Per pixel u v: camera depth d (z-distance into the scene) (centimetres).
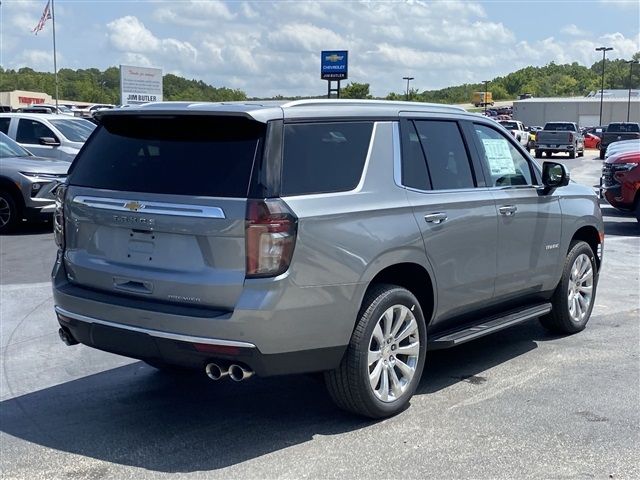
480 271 578
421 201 522
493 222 585
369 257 475
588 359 643
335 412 525
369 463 445
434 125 565
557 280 680
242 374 438
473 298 579
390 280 521
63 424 509
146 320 451
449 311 560
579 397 550
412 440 477
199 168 455
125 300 466
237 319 427
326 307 454
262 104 466
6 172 1307
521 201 619
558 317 699
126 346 468
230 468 441
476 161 591
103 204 481
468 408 529
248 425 505
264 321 429
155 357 459
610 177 1410
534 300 674
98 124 525
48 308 812
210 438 484
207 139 463
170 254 454
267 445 472
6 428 504
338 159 480
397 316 504
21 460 454
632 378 593
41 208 1320
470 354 661
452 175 566
